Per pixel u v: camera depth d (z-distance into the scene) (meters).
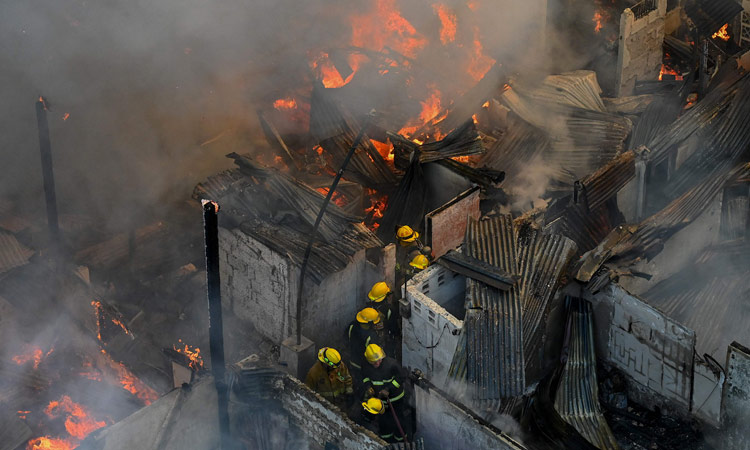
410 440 17.05
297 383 15.94
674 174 22.83
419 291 17.88
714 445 17.36
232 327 20.95
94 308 21.02
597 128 25.09
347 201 24.12
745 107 23.62
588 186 21.58
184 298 22.38
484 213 22.59
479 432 15.31
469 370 17.05
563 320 18.80
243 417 16.44
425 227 20.84
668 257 20.14
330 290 19.72
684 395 17.58
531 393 17.62
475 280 18.25
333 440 15.78
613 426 17.91
